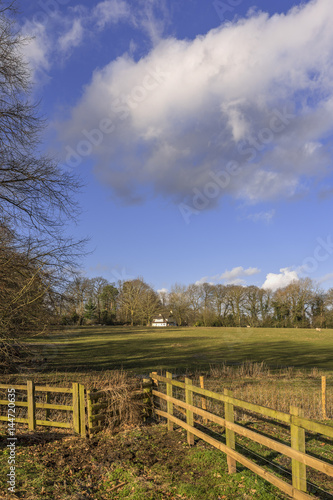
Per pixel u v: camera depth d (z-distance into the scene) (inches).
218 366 842.8
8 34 442.9
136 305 3112.7
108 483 199.3
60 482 199.0
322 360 1007.6
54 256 438.9
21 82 449.4
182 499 176.9
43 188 451.5
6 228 436.5
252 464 175.8
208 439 222.4
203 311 3063.5
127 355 1093.1
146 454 237.5
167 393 297.9
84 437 276.4
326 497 173.0
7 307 397.1
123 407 297.4
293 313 2743.6
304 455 144.3
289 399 382.9
